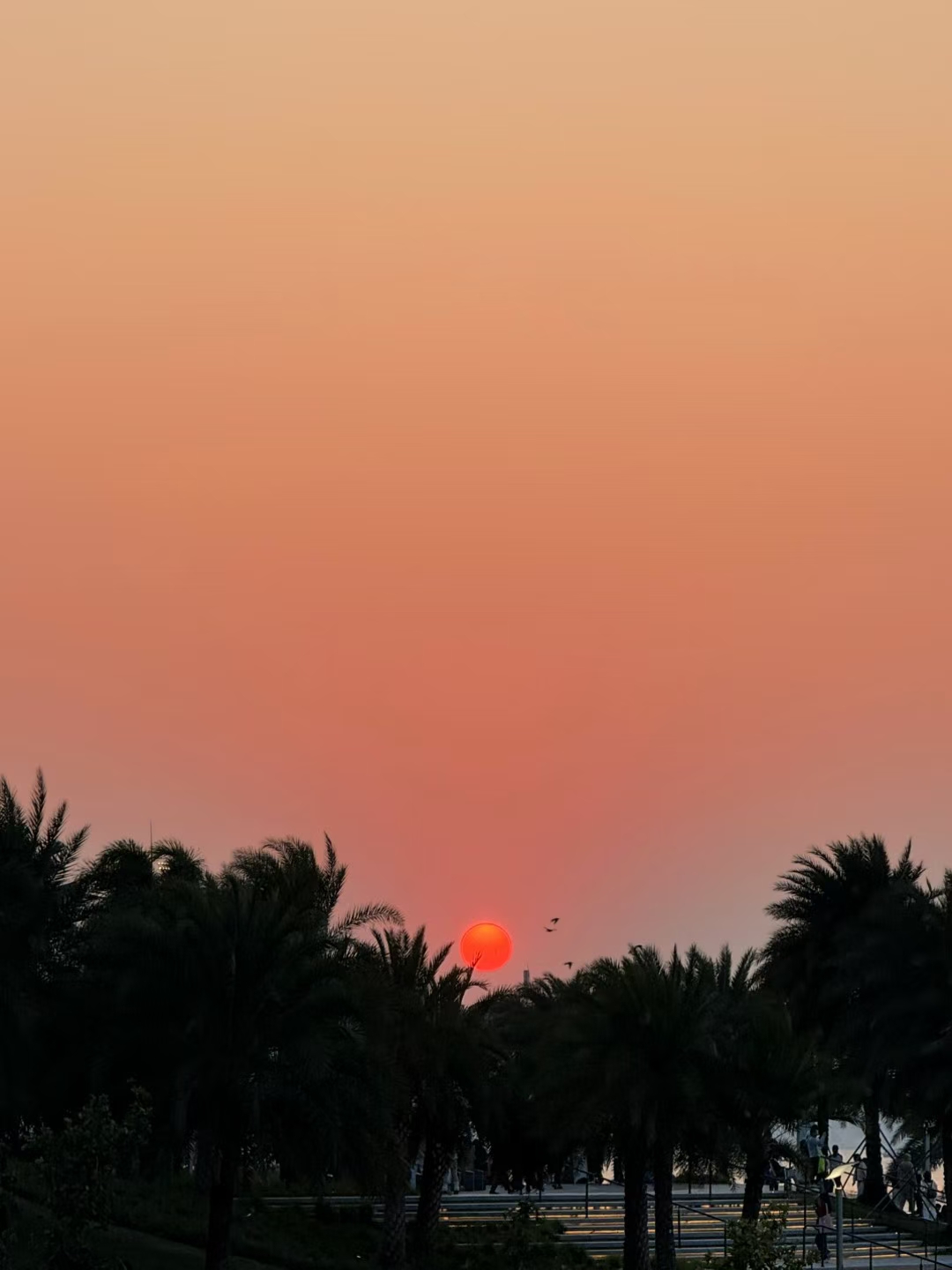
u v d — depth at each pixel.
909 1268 55.09
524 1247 55.78
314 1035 43.47
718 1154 56.31
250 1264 50.88
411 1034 52.88
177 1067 42.97
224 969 44.00
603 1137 56.16
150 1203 55.44
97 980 46.09
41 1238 39.72
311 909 46.81
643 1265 53.06
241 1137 44.12
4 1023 44.94
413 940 55.31
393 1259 53.44
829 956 73.19
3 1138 45.62
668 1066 52.41
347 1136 44.78
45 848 48.47
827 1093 59.12
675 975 53.47
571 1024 53.25
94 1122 37.62
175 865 53.88
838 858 75.12
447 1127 55.25
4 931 46.16
